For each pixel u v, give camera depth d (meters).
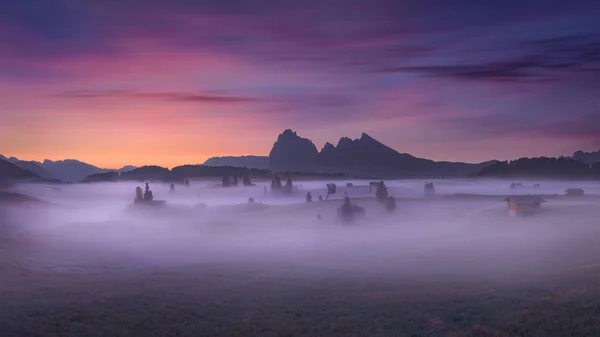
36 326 28.34
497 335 23.52
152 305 33.91
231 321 29.77
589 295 28.86
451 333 24.89
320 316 30.55
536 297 31.36
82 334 27.25
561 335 22.28
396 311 30.75
